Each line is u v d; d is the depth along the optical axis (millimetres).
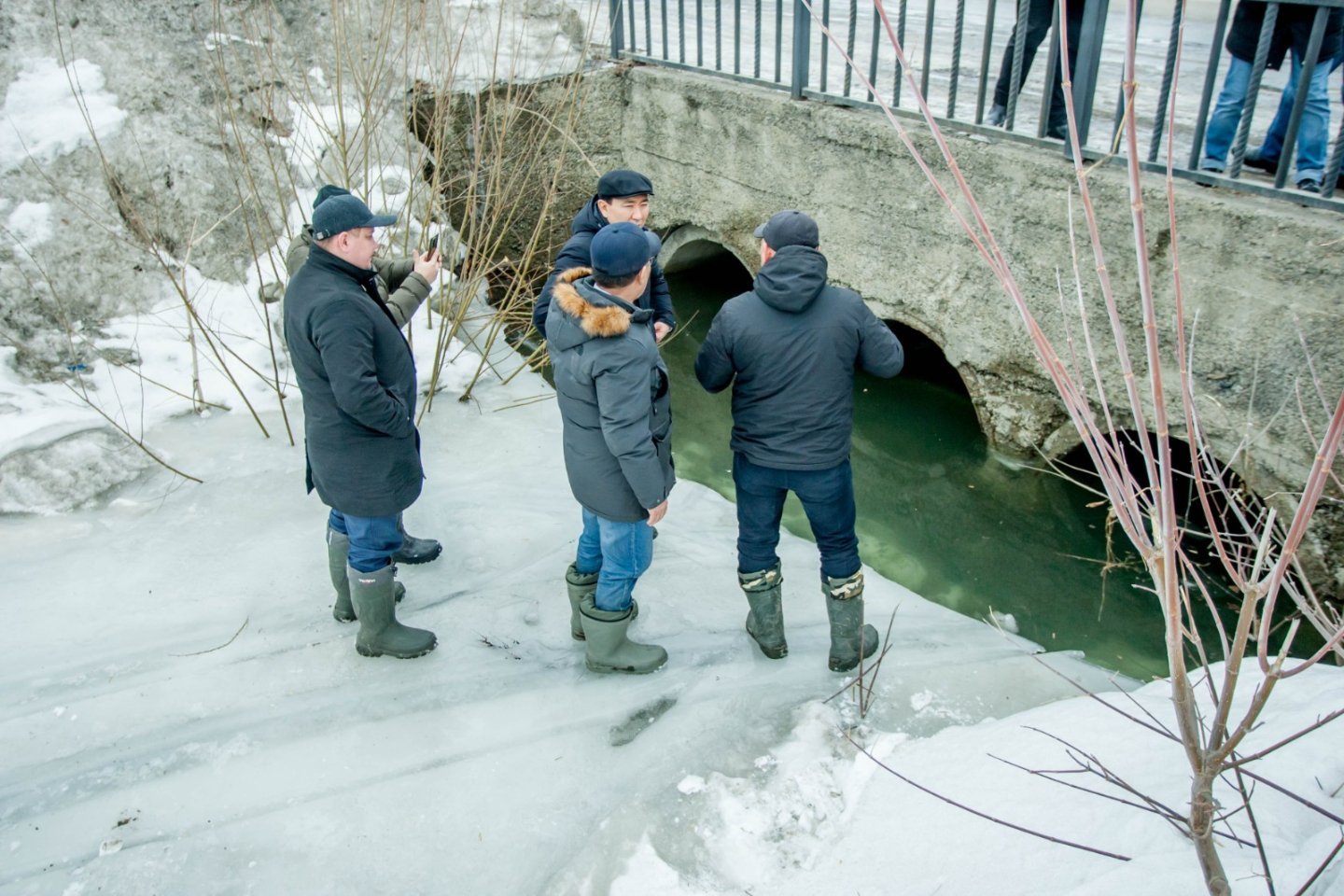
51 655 3432
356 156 6023
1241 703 2926
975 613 4258
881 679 3422
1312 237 3516
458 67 6469
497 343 6078
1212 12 8062
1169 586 1425
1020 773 2686
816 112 5164
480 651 3510
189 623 3609
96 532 4109
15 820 2812
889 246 5105
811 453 3039
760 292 2957
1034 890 2166
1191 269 3910
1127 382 1367
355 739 3111
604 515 3016
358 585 3271
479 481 4664
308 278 2838
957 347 5023
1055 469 4742
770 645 3465
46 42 5566
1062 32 1271
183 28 6016
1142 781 2510
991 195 4496
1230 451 4031
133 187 5453
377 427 2900
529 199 6594
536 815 2855
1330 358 3594
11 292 4922
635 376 2727
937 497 5105
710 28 8039
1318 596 3887
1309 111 4070
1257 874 1840
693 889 2586
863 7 8617
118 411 4766
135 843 2744
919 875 2398
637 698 3307
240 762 3016
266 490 4438
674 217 6398
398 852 2732
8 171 5137
